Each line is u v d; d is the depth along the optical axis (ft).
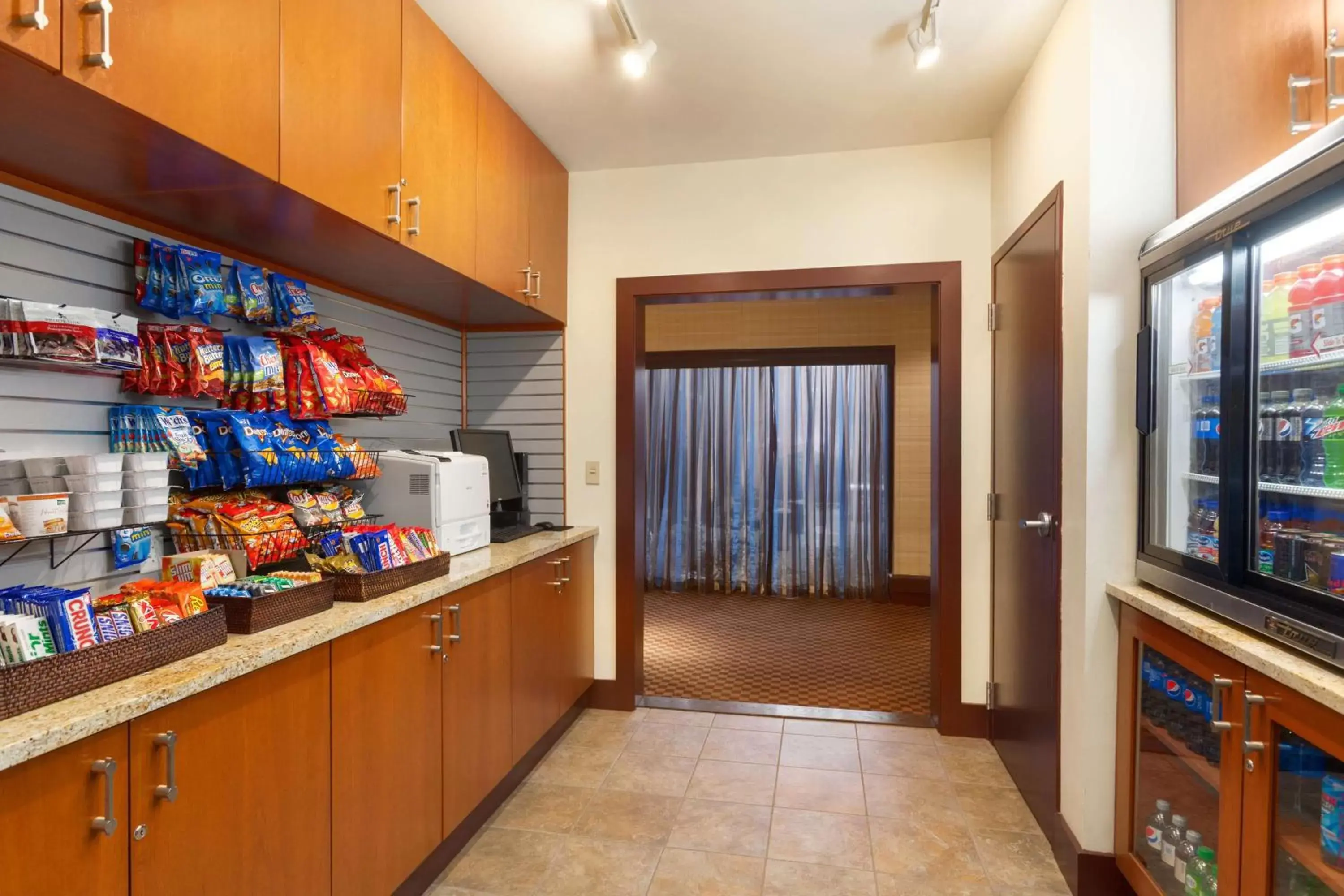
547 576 8.98
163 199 5.26
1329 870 3.74
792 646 14.32
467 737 6.89
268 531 5.90
